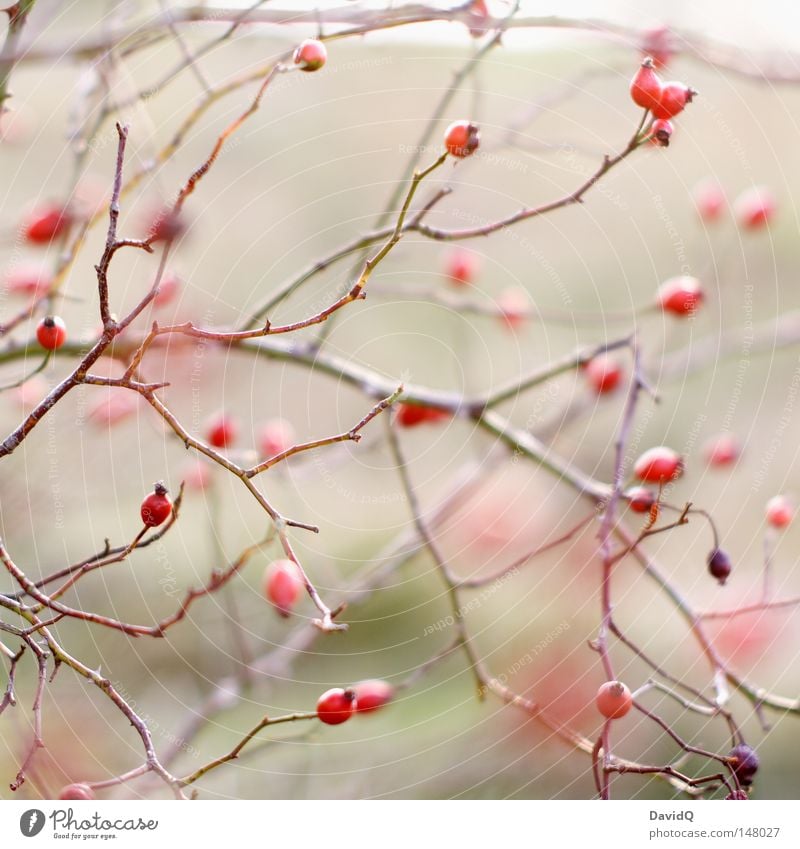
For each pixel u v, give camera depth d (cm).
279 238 144
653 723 128
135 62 125
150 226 115
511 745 125
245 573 137
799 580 136
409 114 150
